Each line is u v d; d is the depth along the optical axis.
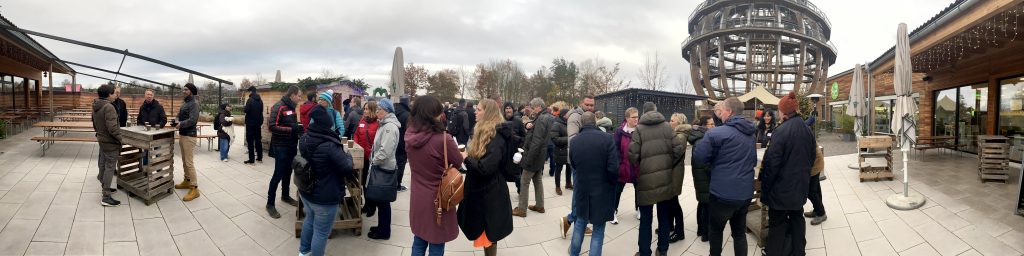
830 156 10.52
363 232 4.21
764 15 34.41
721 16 34.97
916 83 15.49
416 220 3.01
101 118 4.43
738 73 33.06
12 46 10.84
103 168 5.15
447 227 2.98
